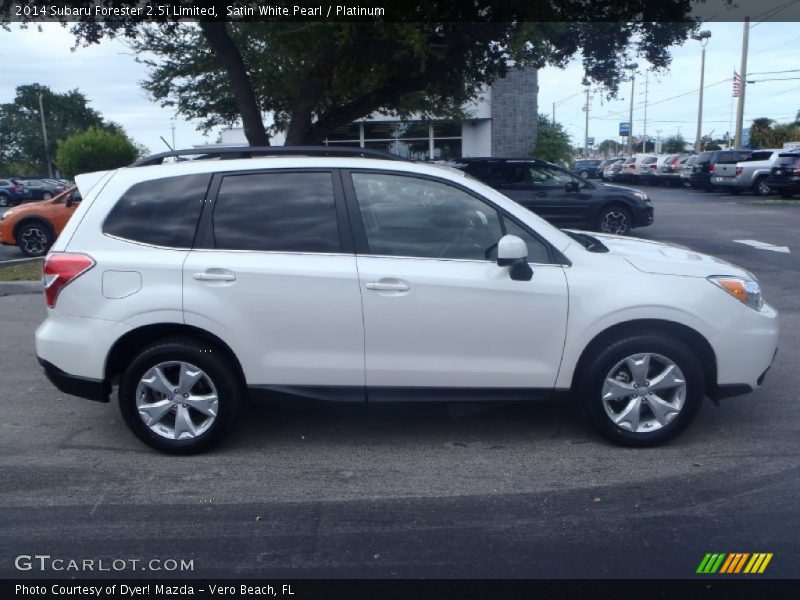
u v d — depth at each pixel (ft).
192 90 54.24
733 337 17.15
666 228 61.52
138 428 17.17
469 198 17.17
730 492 15.42
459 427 19.02
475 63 45.24
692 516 14.48
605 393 17.17
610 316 16.78
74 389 17.10
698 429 18.76
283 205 17.08
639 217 55.36
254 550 13.51
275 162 17.29
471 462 16.99
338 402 17.07
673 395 17.31
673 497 15.24
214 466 16.89
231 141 93.66
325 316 16.65
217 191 17.15
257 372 16.89
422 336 16.74
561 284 16.80
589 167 184.34
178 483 16.06
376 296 16.58
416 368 16.88
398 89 44.80
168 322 16.63
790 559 13.05
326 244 16.87
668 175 131.54
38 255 51.16
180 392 17.10
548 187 54.85
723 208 79.20
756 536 13.76
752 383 17.54
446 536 13.91
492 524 14.30
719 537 13.75
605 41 45.96
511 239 16.14
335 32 37.17
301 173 17.24
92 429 19.06
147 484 16.02
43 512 14.84
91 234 17.02
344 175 17.19
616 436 17.34
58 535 14.02
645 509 14.78
